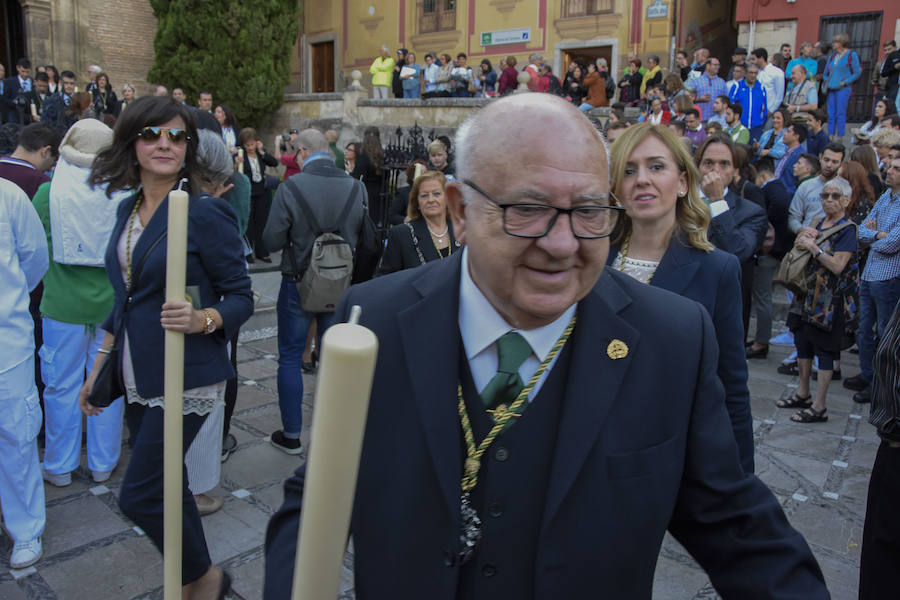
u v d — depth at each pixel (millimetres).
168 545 1737
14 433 2852
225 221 2480
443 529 1104
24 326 2850
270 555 1185
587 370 1128
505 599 1110
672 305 1240
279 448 4168
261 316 6949
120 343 2416
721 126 9383
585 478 1100
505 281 1041
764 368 6191
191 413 2420
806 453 4332
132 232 2455
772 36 14438
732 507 1168
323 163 4113
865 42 13688
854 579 2992
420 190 4051
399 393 1145
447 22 19219
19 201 2836
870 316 5391
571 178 985
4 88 13219
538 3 17688
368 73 20891
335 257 3965
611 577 1109
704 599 2844
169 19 16828
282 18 17438
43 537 3164
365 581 1145
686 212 2238
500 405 1136
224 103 17141
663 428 1149
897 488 2127
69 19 17172
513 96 1050
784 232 6434
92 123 3432
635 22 16406
